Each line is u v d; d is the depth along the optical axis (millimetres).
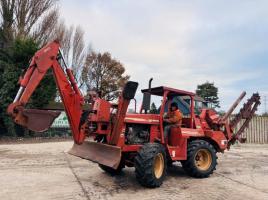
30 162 11023
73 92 7902
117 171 8922
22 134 22062
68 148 15578
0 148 15367
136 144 8070
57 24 29984
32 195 6754
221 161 12281
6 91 20250
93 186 7668
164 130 8758
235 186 7918
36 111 7230
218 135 9852
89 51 41469
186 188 7664
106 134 7922
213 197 6863
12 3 25359
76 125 7891
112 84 41438
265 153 15188
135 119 8031
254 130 22406
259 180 8664
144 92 8453
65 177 8594
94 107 7898
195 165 8844
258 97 11531
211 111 10367
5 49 22500
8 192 6969
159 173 7781
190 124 9328
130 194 7004
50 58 7562
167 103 9164
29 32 26562
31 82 7297
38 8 26969
